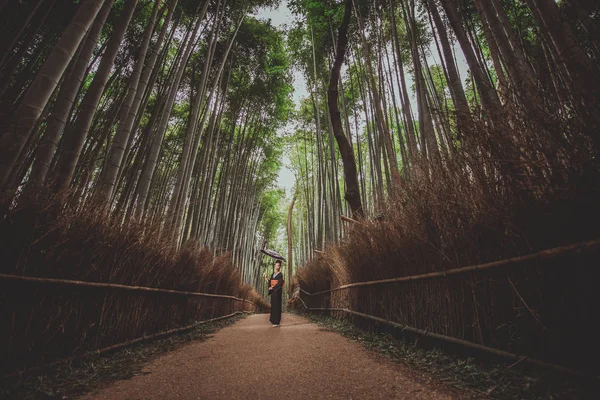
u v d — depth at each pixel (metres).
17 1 3.67
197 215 9.16
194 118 7.33
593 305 1.41
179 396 1.76
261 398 1.72
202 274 5.67
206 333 4.73
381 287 3.84
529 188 1.64
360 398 1.69
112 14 6.76
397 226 3.14
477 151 1.97
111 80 6.58
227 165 12.34
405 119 6.41
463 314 2.29
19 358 1.86
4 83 3.74
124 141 4.07
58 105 2.63
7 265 1.83
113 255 2.77
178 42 9.78
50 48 5.20
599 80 1.33
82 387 1.85
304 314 10.12
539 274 1.65
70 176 2.69
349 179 6.05
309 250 16.39
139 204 5.21
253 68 11.99
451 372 2.03
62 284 2.10
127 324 3.07
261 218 25.45
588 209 1.39
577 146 1.41
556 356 1.57
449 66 4.09
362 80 9.52
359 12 7.93
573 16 1.58
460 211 2.21
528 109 1.61
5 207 1.82
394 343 3.14
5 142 2.03
